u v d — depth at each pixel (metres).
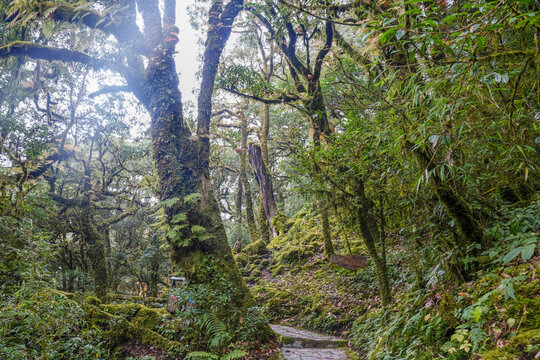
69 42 12.18
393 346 4.26
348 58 10.47
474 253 3.63
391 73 2.89
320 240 14.08
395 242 7.05
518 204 3.39
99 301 7.26
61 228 15.10
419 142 2.52
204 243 7.31
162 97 7.85
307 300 10.12
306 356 6.02
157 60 8.00
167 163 7.60
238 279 7.24
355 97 5.36
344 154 5.46
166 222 7.37
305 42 10.08
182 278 7.33
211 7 8.89
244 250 17.75
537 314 2.46
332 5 8.37
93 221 15.31
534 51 1.90
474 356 2.63
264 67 16.58
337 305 8.83
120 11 7.95
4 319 4.77
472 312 2.81
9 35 10.43
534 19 1.52
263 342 6.63
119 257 18.25
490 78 2.06
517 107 2.38
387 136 4.13
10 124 10.46
